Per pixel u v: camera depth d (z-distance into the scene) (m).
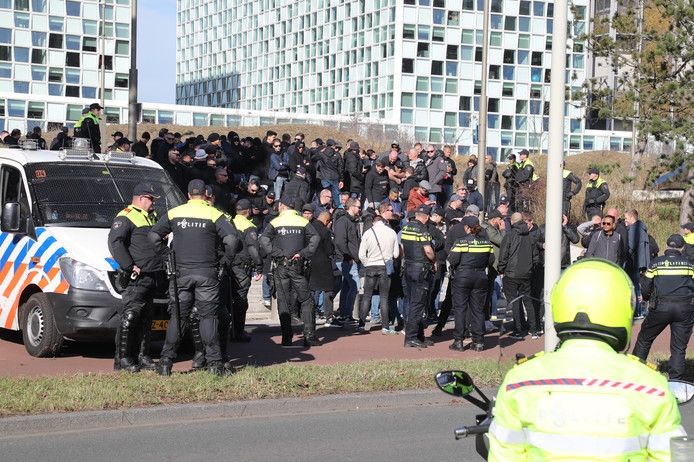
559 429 2.91
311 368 11.05
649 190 29.83
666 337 16.05
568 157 44.81
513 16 65.81
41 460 7.44
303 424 9.03
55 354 11.79
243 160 21.67
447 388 3.89
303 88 75.31
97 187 12.59
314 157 21.47
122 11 66.50
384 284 15.09
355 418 9.40
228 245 10.26
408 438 8.52
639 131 28.02
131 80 21.39
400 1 64.19
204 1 90.12
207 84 89.88
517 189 26.06
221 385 9.77
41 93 64.25
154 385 9.59
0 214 12.60
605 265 3.16
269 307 16.98
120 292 11.30
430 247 13.80
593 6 55.06
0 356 11.80
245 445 8.09
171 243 11.32
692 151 27.64
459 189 18.81
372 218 16.75
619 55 28.92
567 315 3.08
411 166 21.73
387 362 11.80
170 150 18.08
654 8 27.91
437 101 65.38
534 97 66.31
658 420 2.91
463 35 65.56
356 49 68.88
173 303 10.17
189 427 8.74
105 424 8.70
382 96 66.25
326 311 15.80
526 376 3.04
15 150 13.04
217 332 10.31
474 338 13.83
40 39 64.06
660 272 11.44
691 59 27.52
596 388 2.93
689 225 16.58
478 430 3.75
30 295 12.16
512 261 15.01
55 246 11.64
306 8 74.81
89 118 20.03
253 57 82.31
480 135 21.55
